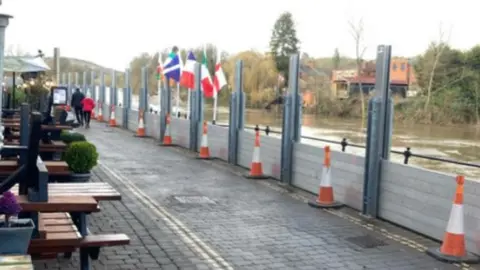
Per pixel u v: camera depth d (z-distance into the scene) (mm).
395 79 18594
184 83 19047
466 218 6742
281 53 41594
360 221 8258
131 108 26312
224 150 14727
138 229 7422
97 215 8164
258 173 12031
